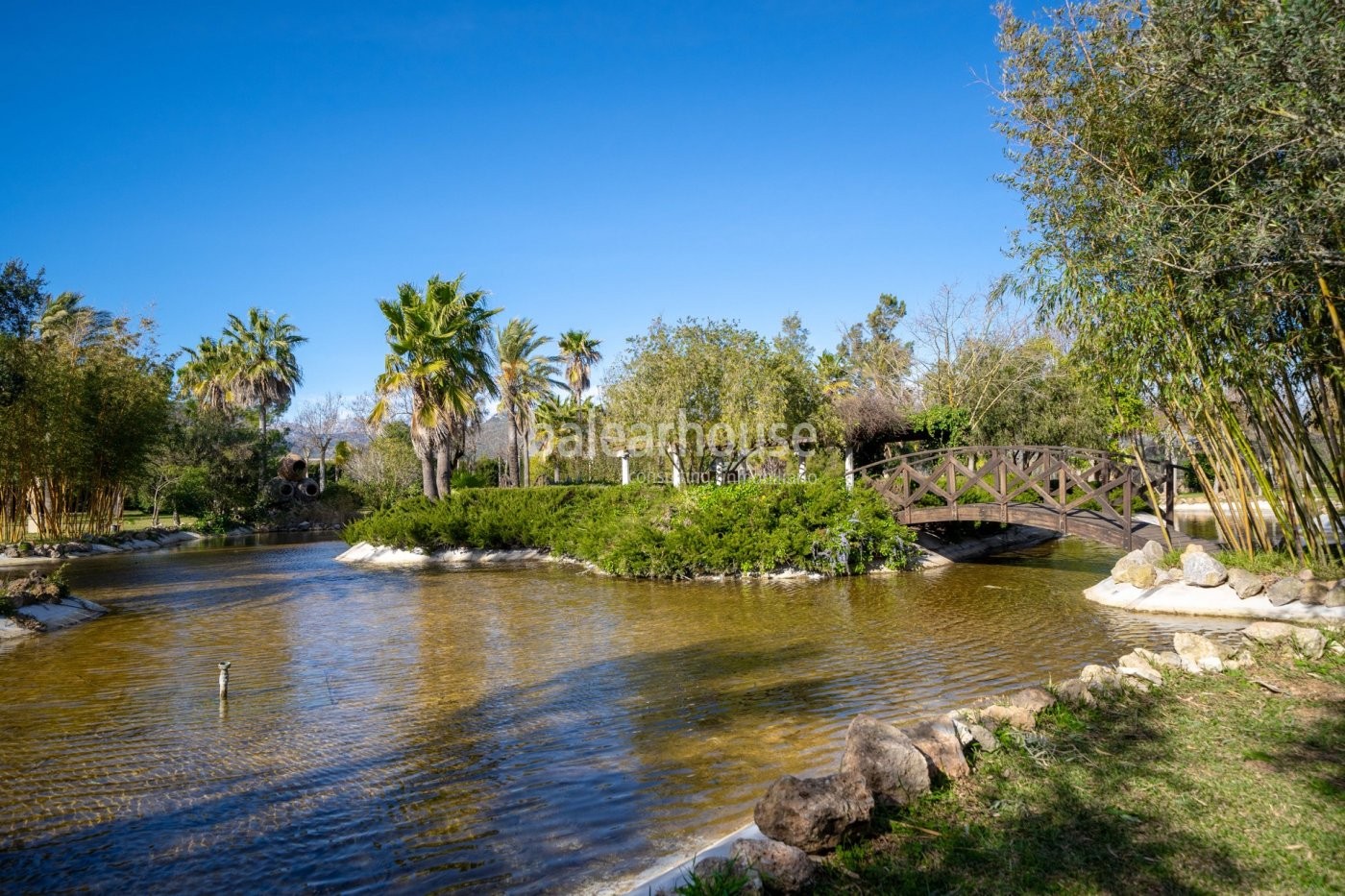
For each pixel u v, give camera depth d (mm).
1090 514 14750
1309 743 4715
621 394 21078
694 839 4117
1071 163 9969
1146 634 9289
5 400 19203
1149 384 10719
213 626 11609
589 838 4188
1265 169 7137
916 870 3301
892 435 21859
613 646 9531
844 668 8031
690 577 16312
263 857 4105
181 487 35594
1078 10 9422
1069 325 10703
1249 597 9922
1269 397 9352
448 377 25094
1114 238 9125
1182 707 5559
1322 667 6477
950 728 4766
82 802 4934
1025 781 4266
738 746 5680
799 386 21047
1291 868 3211
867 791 3760
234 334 42438
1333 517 9289
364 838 4293
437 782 5141
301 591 15867
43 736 6332
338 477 49812
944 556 18062
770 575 15938
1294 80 5703
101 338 29906
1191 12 6797
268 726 6508
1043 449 15289
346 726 6465
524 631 10758
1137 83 8531
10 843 4344
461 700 7207
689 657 8797
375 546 23453
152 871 3977
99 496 29047
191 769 5500
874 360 34844
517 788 4977
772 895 3160
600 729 6195
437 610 12906
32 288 17125
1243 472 10609
